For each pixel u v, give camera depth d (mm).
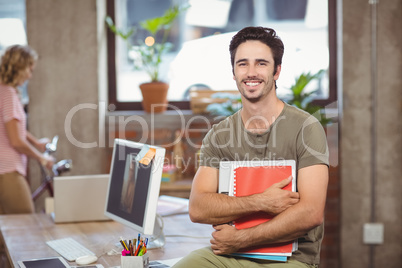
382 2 3305
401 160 3367
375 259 3418
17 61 3006
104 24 3594
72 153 3473
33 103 3445
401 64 3324
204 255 1626
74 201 2354
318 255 1634
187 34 3670
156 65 3543
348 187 3385
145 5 3688
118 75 3703
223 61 3648
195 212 1668
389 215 3404
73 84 3443
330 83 3547
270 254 1580
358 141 3361
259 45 1614
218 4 3645
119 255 1851
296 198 1572
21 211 3004
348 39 3328
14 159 3002
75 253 1855
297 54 3580
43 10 3402
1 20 3676
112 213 2033
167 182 3170
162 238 1948
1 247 2643
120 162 2037
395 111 3348
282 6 3607
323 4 3564
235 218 1610
